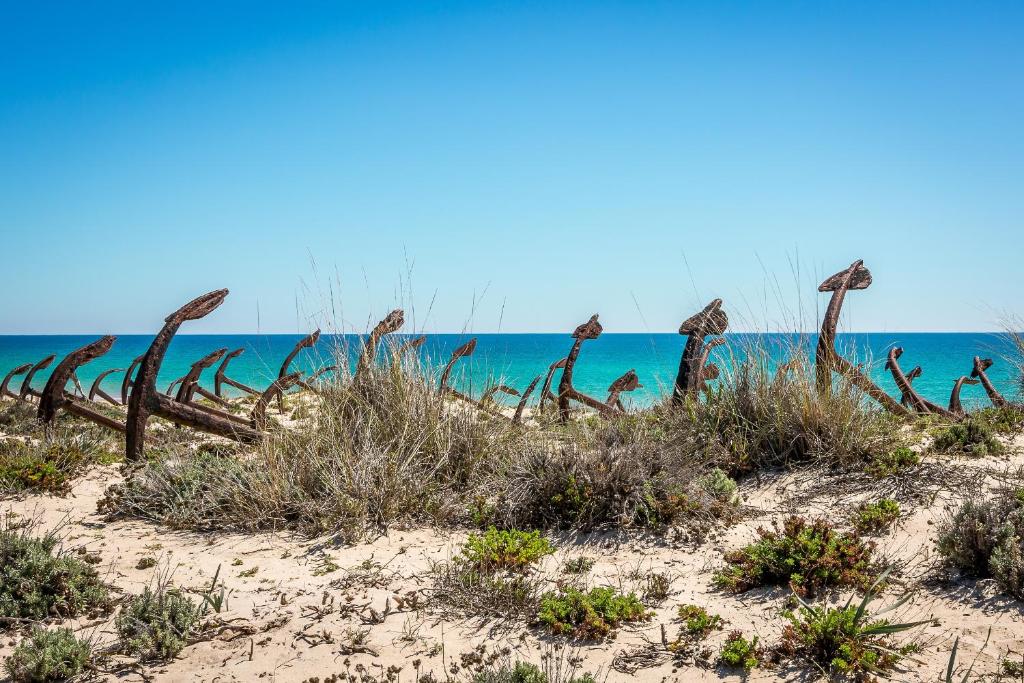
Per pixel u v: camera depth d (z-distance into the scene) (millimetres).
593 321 9469
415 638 4039
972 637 3816
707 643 3912
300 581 4879
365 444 6574
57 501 6707
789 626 3893
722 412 7391
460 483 6777
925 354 54094
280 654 3865
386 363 7484
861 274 8242
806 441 6945
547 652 3879
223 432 7566
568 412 9031
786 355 7477
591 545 5527
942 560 4699
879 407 7383
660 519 5773
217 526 6027
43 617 4238
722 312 8352
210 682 3590
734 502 6109
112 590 4625
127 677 3643
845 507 5824
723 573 4762
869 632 3631
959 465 6336
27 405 11734
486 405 7605
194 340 145875
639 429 7035
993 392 9375
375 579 4875
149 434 9656
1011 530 4434
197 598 4566
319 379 7531
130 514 6371
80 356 8125
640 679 3590
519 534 5359
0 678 3590
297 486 6324
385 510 6082
